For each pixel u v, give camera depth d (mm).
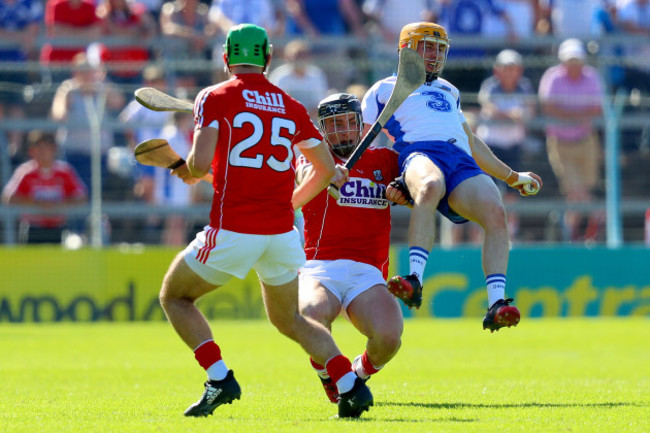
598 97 49656
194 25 55156
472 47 55844
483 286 47688
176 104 17719
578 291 48250
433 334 41281
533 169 49938
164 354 33188
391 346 18391
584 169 49969
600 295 48406
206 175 17703
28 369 28078
